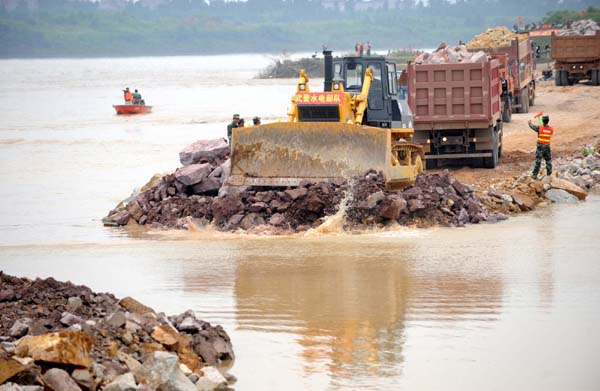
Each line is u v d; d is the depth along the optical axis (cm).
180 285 2725
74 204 4453
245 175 3797
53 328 1930
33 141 7488
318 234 3469
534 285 2633
